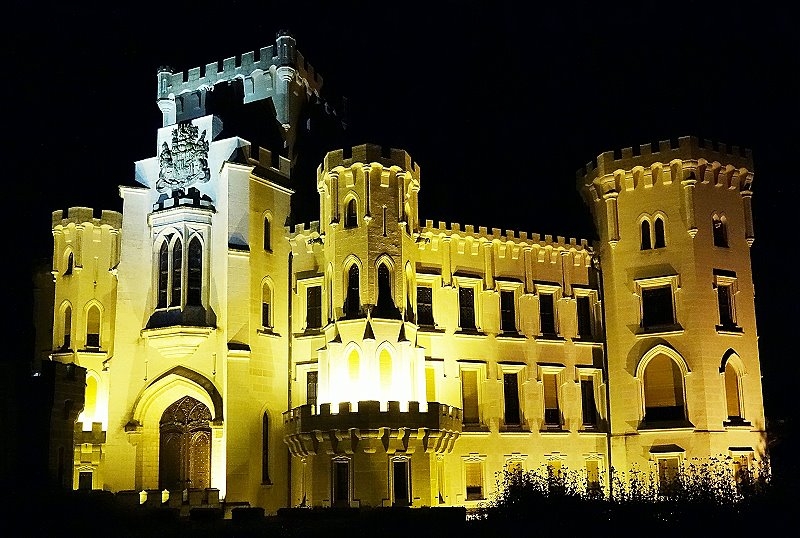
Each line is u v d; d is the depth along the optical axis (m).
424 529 31.12
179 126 47.44
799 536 26.91
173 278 44.78
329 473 40.47
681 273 48.84
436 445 41.28
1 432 36.31
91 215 50.06
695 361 47.50
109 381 44.59
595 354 50.97
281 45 51.91
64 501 34.50
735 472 45.78
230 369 42.62
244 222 45.16
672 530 28.03
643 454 48.19
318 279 46.22
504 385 48.41
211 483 42.19
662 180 50.41
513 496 30.53
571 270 51.53
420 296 46.88
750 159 51.84
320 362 42.94
